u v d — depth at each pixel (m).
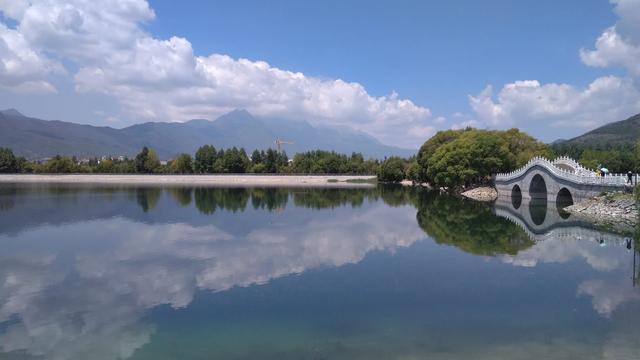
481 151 122.06
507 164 122.69
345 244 51.25
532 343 23.94
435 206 94.06
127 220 69.00
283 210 85.44
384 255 45.50
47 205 89.25
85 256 44.50
